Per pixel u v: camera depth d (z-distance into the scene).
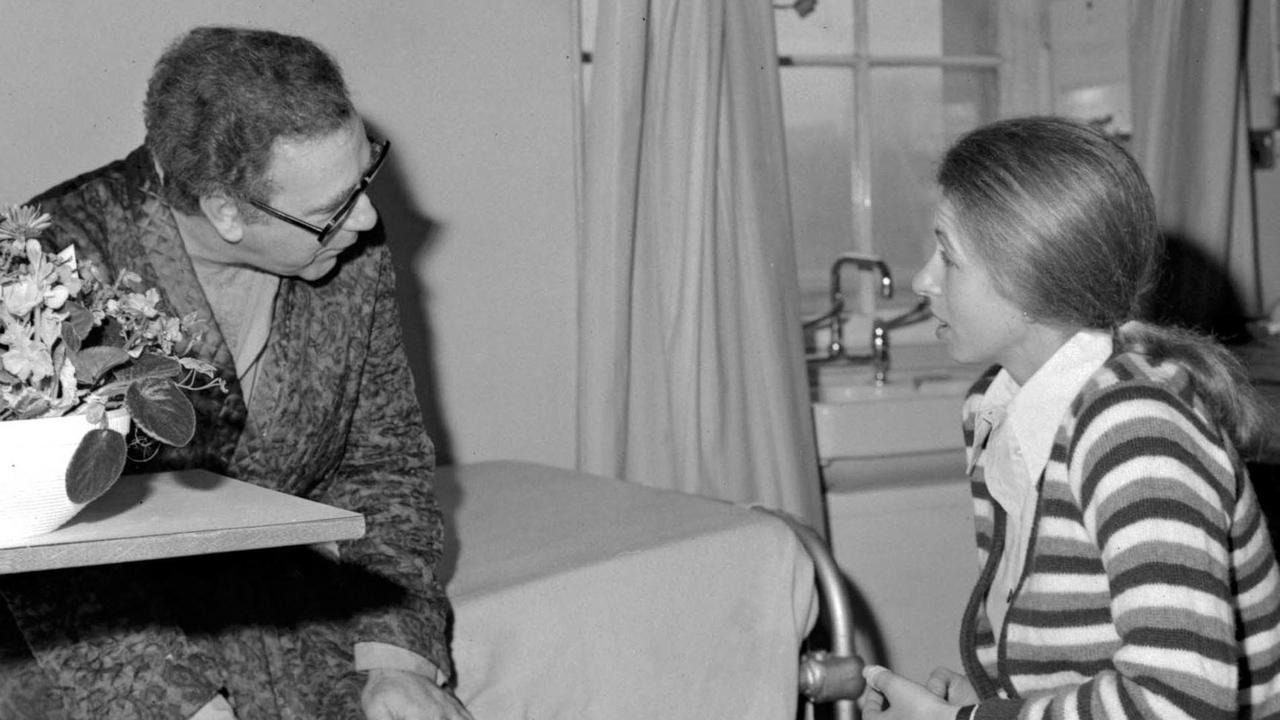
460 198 2.30
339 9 2.17
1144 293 1.24
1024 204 1.16
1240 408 1.17
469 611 1.33
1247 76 3.09
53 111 1.98
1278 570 1.22
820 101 2.90
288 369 1.32
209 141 1.16
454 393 2.32
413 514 1.38
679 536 1.53
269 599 1.28
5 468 0.84
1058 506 1.15
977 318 1.22
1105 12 2.99
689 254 2.31
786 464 2.37
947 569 2.59
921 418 2.54
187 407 0.92
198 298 1.24
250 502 0.99
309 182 1.19
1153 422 1.07
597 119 2.27
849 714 1.60
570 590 1.40
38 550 0.83
